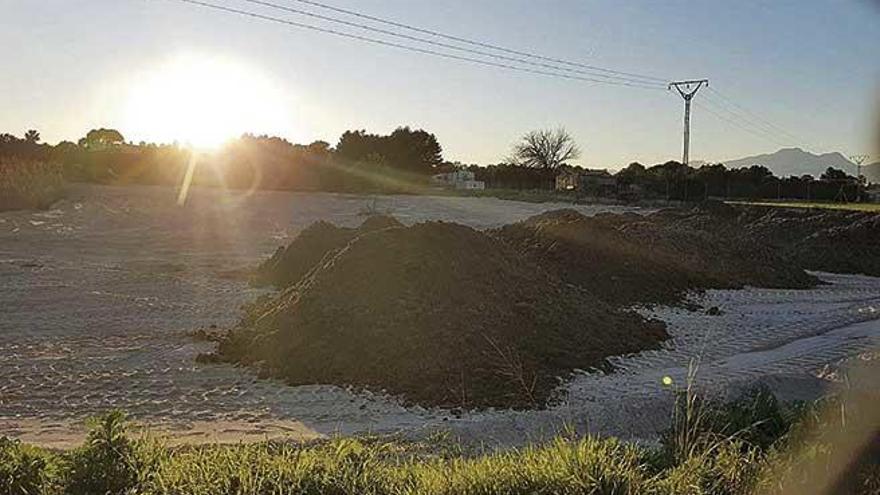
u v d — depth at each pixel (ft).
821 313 62.95
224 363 41.68
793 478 15.44
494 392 35.22
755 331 54.44
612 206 165.07
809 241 103.60
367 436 26.09
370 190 189.26
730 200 177.06
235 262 85.87
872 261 97.14
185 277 74.18
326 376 38.14
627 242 74.08
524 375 36.65
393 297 41.81
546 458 16.07
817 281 83.76
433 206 154.71
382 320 40.32
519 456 16.96
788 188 178.09
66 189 146.82
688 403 19.34
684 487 14.96
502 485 15.07
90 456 16.56
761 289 75.87
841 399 20.92
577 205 166.40
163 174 179.93
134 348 45.21
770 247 96.12
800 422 18.58
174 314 55.98
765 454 17.10
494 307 43.06
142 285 68.90
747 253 82.94
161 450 18.12
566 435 24.58
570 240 72.13
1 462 16.31
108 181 172.86
